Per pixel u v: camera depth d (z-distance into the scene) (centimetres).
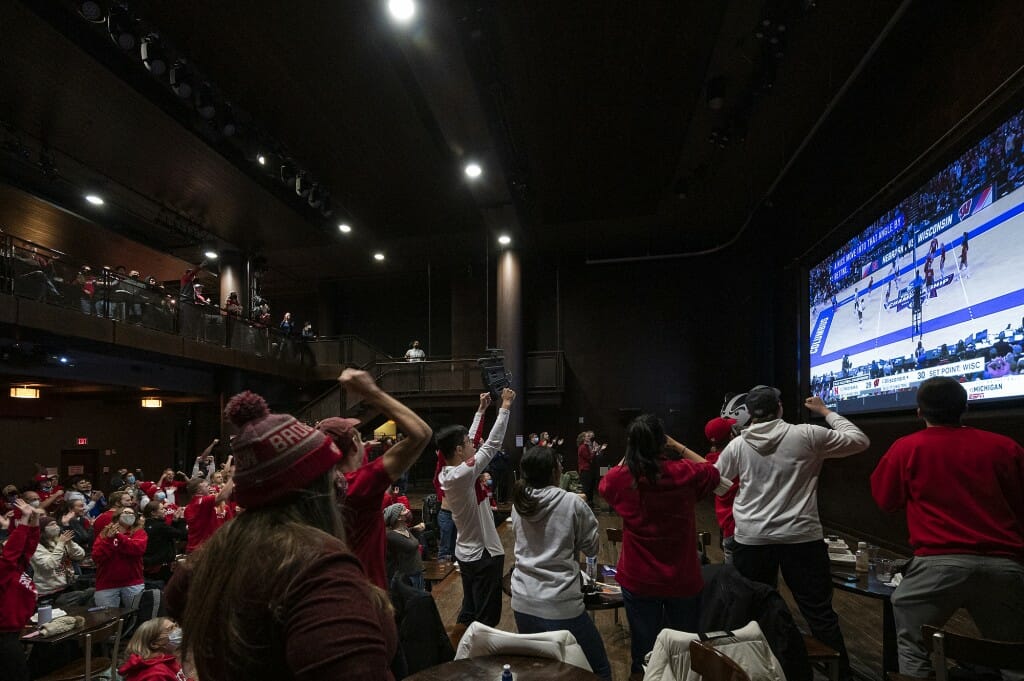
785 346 1023
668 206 1147
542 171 969
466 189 1010
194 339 1029
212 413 1616
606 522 884
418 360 1385
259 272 1399
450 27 539
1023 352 402
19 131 758
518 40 636
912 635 213
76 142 795
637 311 1447
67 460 1248
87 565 585
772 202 1059
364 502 156
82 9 545
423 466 1391
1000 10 461
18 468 1137
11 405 1064
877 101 677
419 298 1730
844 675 244
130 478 945
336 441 174
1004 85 424
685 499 229
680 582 224
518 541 246
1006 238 422
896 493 228
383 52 634
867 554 301
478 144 767
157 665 247
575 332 1472
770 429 262
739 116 746
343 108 747
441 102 666
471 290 1566
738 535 269
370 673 59
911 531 221
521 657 180
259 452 74
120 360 950
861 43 631
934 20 556
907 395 557
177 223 1165
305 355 1388
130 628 438
